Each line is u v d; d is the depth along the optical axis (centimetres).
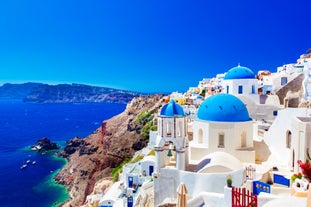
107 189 6178
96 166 8631
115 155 8550
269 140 3712
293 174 2889
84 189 7856
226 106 3381
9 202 7394
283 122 3494
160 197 3136
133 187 4738
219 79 8794
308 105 4291
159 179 3130
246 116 3444
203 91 8069
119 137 9038
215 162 2969
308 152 2848
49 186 8669
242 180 2800
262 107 4950
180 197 2556
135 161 6331
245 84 5262
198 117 3553
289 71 6197
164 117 3127
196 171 3050
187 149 3162
